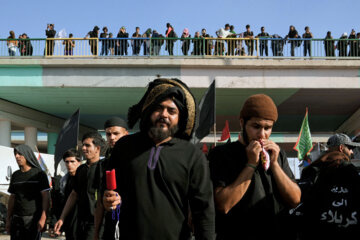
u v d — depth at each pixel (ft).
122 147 7.46
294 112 68.85
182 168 7.02
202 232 6.86
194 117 7.65
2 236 32.86
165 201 6.86
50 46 53.52
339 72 54.08
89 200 14.12
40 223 16.93
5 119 60.64
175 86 7.51
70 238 15.14
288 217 8.19
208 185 7.09
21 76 53.31
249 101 8.01
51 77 53.31
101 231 10.22
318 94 57.31
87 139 14.90
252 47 55.21
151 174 6.97
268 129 7.91
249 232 7.64
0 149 39.96
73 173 17.58
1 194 39.04
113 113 69.46
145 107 7.44
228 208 7.43
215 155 8.21
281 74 54.03
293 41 54.75
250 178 7.42
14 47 53.57
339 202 9.87
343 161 10.25
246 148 7.61
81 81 53.21
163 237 6.72
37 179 17.22
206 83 53.57
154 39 54.54
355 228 9.66
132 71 53.42
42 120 69.46
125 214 7.02
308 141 36.86
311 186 10.34
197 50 54.90
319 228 10.01
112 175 7.09
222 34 55.67
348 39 54.08
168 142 7.23
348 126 74.90
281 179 7.66
